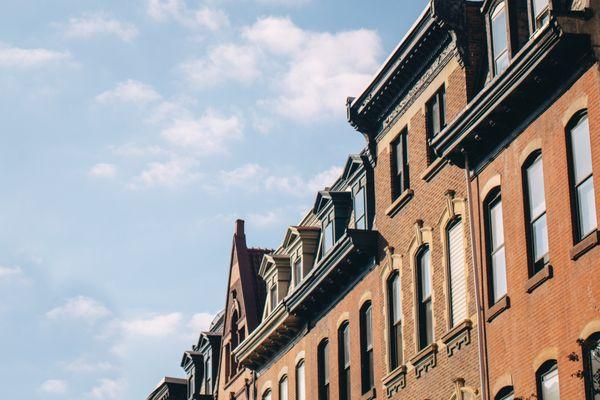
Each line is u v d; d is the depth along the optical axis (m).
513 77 29.58
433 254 35.38
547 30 27.77
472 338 32.38
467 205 33.22
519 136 30.50
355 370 40.81
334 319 43.38
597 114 26.83
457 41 34.22
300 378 46.72
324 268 42.84
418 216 36.72
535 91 29.36
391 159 39.34
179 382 66.62
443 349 34.09
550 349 27.89
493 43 32.62
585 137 27.56
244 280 56.41
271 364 50.28
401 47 37.41
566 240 27.69
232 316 57.53
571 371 26.75
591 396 25.95
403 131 38.66
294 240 49.50
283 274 51.00
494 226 31.91
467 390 32.31
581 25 27.39
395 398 36.97
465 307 33.06
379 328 39.06
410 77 37.78
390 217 38.91
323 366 44.53
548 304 28.27
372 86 39.97
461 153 33.06
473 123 31.73
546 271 28.22
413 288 36.56
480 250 32.09
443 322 34.31
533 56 28.61
